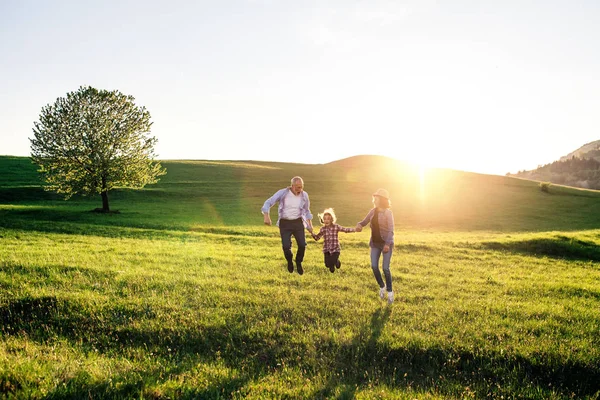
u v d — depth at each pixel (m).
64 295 8.91
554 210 61.22
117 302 8.88
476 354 7.19
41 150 38.34
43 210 38.69
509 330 8.27
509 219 52.16
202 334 7.60
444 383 6.45
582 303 11.06
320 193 70.06
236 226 35.09
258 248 19.88
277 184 74.94
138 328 7.66
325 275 13.12
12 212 36.22
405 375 6.58
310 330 7.90
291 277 12.55
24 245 16.73
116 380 5.66
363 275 13.41
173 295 9.69
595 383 6.70
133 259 14.34
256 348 7.25
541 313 9.62
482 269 16.05
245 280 11.77
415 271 14.80
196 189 65.06
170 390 5.52
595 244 23.58
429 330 8.16
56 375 5.63
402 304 9.89
